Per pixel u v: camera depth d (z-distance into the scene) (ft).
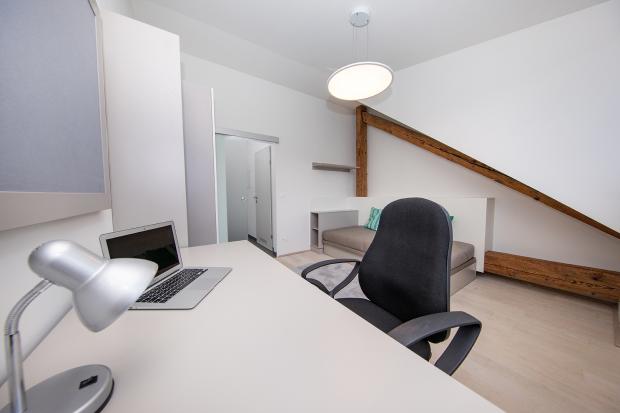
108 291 1.08
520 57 7.00
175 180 4.87
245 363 1.63
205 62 9.76
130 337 1.92
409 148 13.25
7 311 1.70
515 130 7.13
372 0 6.34
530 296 7.89
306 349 1.78
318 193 14.29
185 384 1.44
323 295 2.73
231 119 10.62
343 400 1.34
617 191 5.78
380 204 13.82
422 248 3.17
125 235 2.79
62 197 2.13
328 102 14.49
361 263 4.16
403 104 9.57
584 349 5.24
